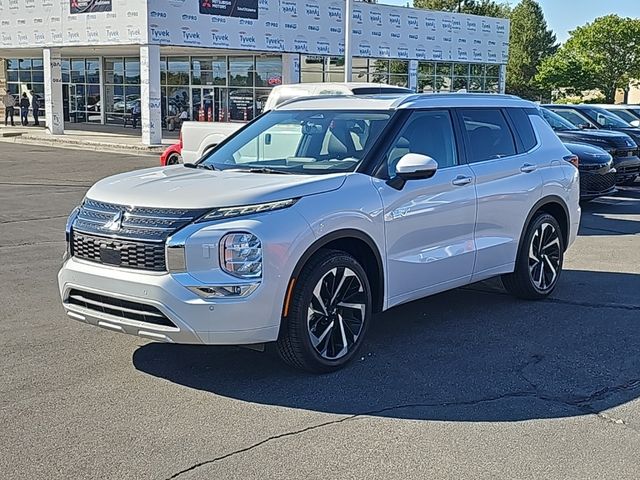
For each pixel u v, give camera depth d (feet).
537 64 258.37
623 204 47.83
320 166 19.42
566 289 26.25
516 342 20.40
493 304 24.25
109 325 16.97
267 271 16.16
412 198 19.56
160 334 16.19
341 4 106.32
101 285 16.67
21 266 29.07
